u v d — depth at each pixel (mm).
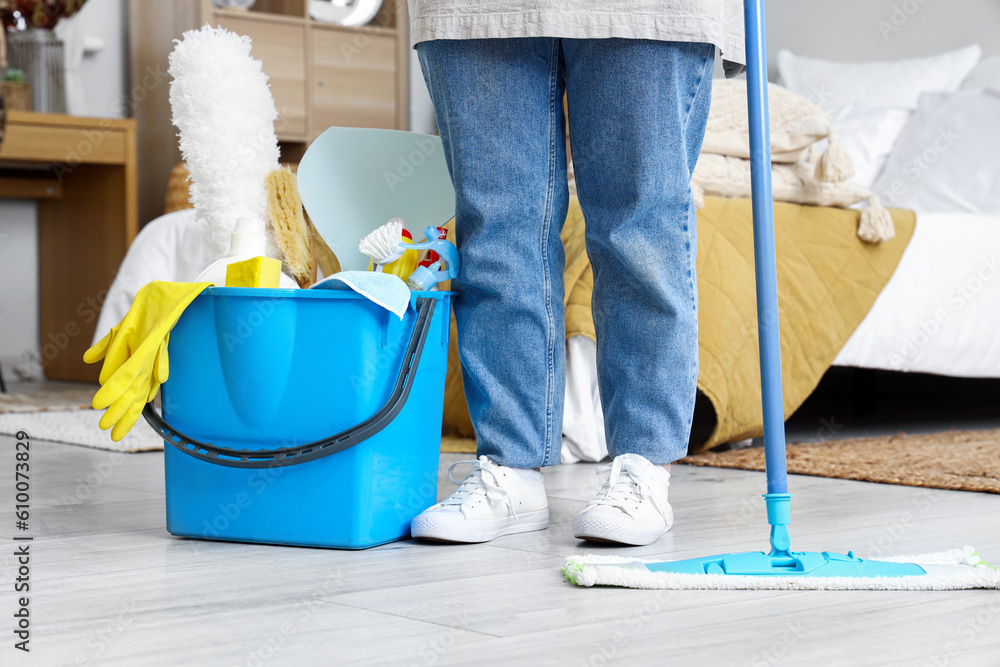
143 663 716
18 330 3824
